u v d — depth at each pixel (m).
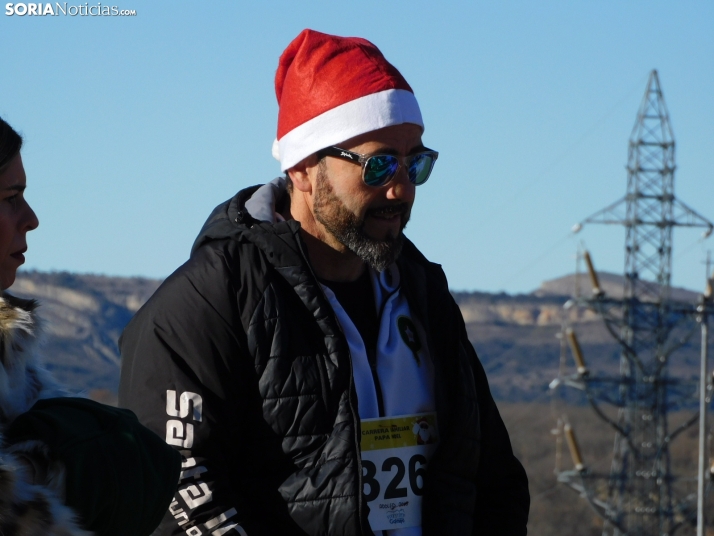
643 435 75.06
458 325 7.92
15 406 4.98
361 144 7.36
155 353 6.80
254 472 6.85
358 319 7.54
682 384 75.69
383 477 7.19
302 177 7.63
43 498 4.21
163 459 5.10
